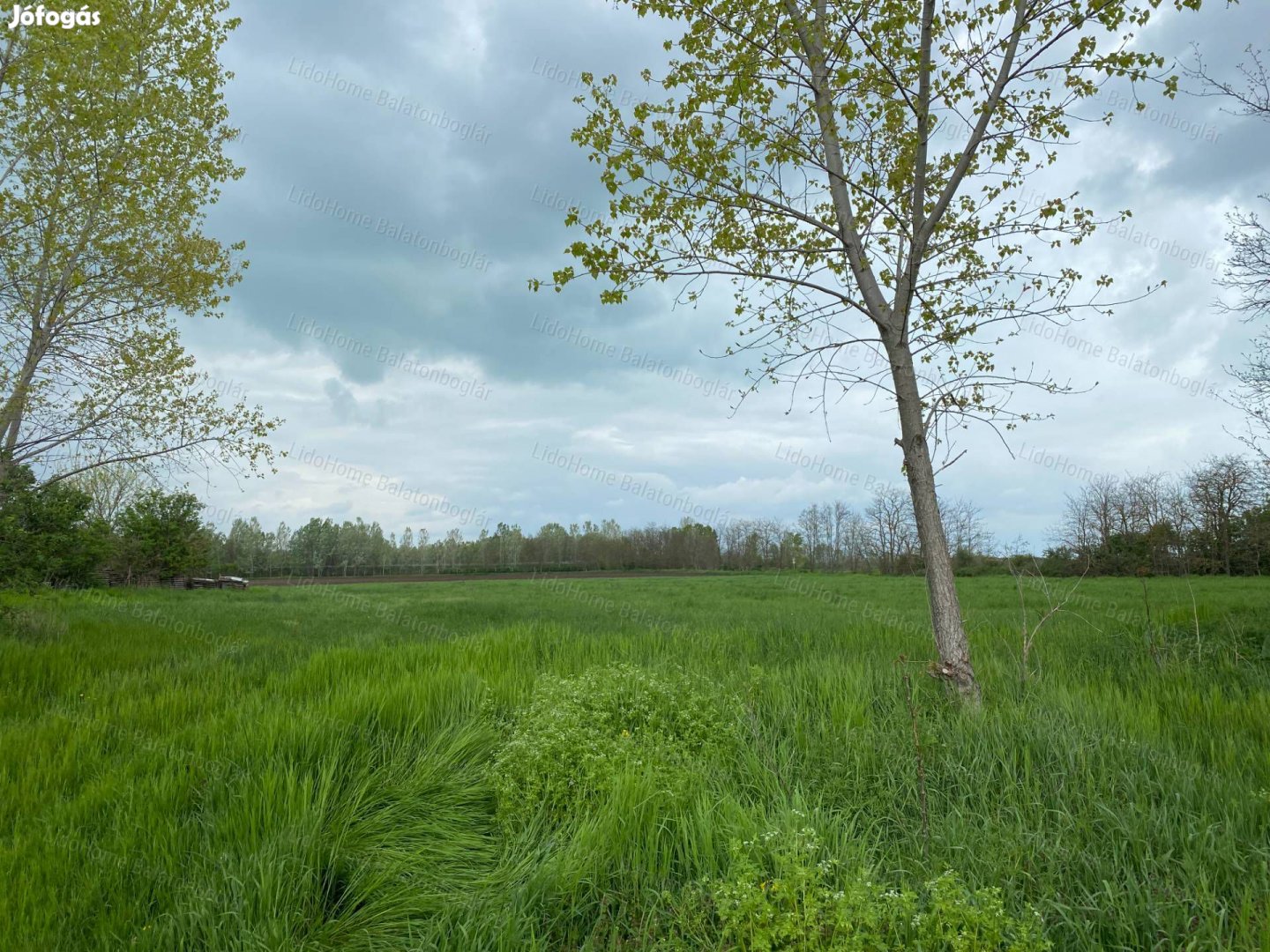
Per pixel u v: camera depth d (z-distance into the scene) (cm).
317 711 582
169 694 709
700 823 386
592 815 418
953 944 269
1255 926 287
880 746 508
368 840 411
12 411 1027
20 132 1054
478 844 424
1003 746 488
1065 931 305
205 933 316
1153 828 370
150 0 1145
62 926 318
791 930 281
